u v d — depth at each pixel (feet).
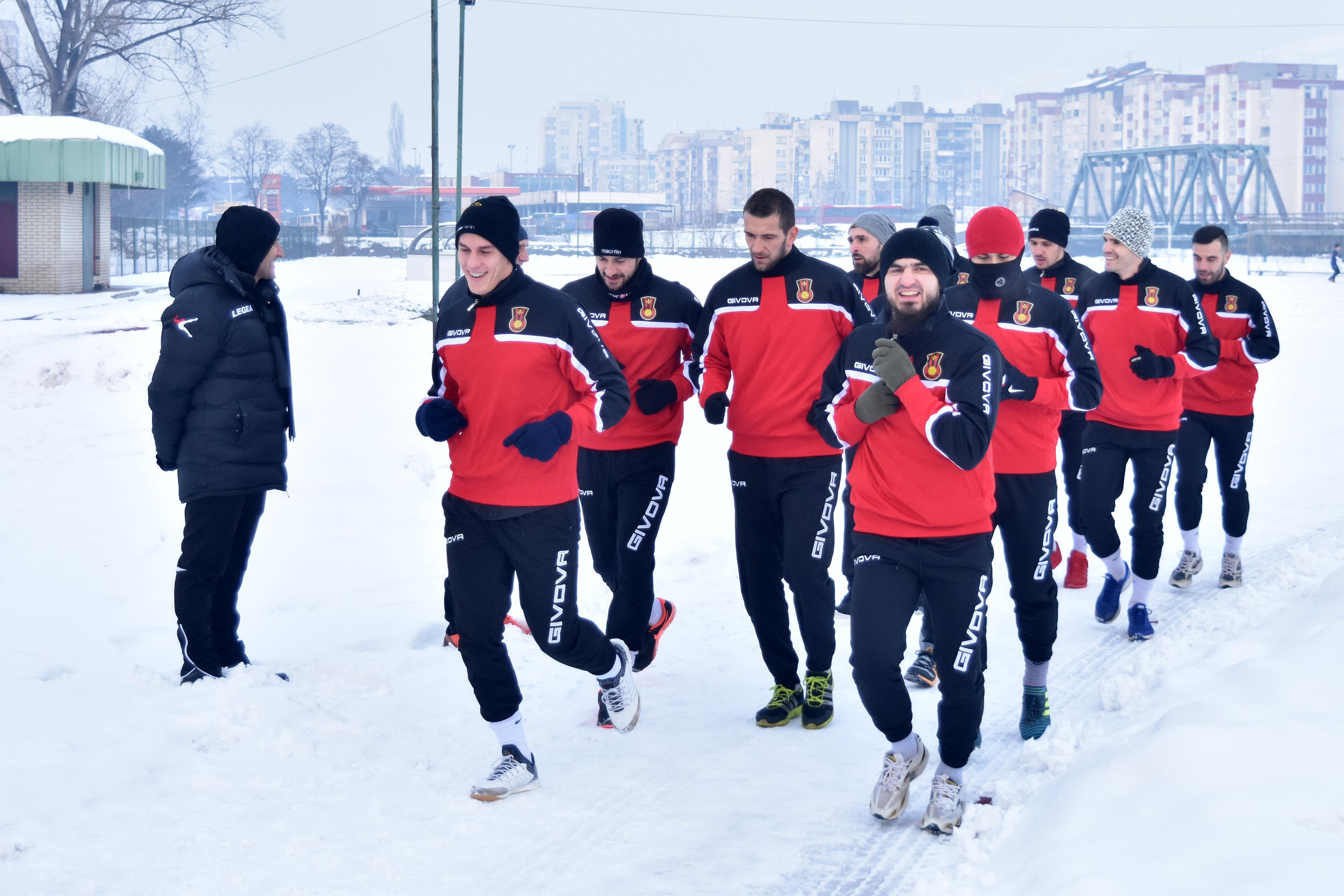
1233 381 21.39
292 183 597.11
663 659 18.58
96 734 14.51
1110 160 328.29
